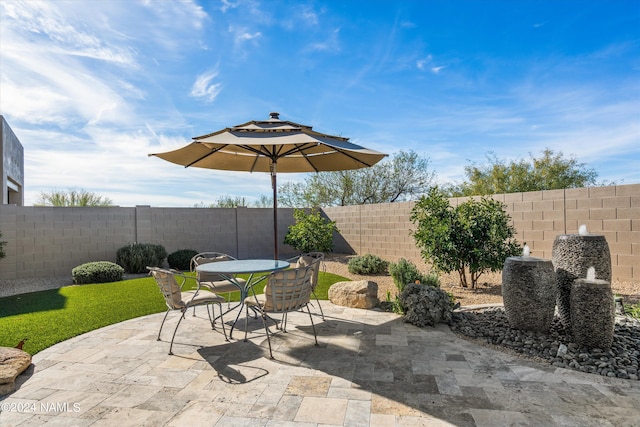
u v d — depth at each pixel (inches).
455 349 146.8
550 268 153.3
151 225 442.3
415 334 166.7
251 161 252.1
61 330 176.1
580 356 132.2
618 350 138.6
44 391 112.9
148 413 99.1
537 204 289.6
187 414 98.4
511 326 160.4
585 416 94.8
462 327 172.9
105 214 410.9
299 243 441.7
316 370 127.6
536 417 94.6
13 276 357.4
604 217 253.8
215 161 239.5
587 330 137.0
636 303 204.1
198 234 476.4
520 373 122.8
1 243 328.8
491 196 319.6
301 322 188.7
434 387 112.9
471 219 260.4
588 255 154.3
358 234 488.7
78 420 95.7
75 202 586.2
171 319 197.2
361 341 157.8
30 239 366.9
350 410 99.4
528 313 152.5
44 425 93.4
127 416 97.6
